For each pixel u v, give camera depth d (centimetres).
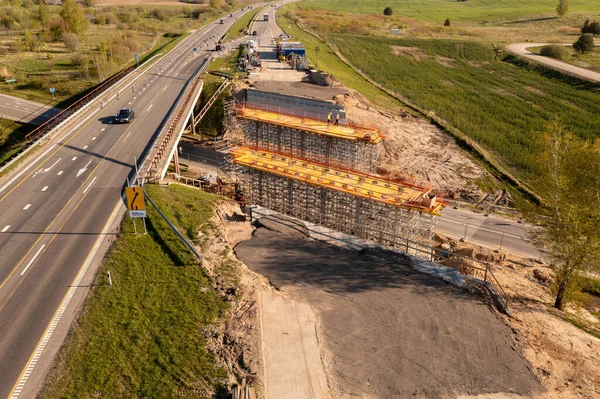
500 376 2173
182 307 2484
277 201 4100
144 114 5356
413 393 2067
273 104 6200
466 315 2550
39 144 4459
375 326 2447
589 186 3017
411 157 5691
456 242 3997
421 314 2538
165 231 3130
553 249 3109
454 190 5059
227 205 3819
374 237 3588
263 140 5253
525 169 5675
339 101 6162
